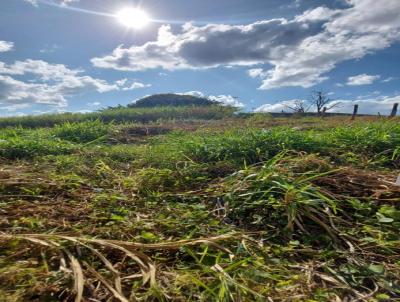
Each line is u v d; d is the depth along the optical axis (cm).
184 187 328
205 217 250
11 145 479
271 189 268
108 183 342
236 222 247
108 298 151
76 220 243
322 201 248
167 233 224
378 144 439
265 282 166
